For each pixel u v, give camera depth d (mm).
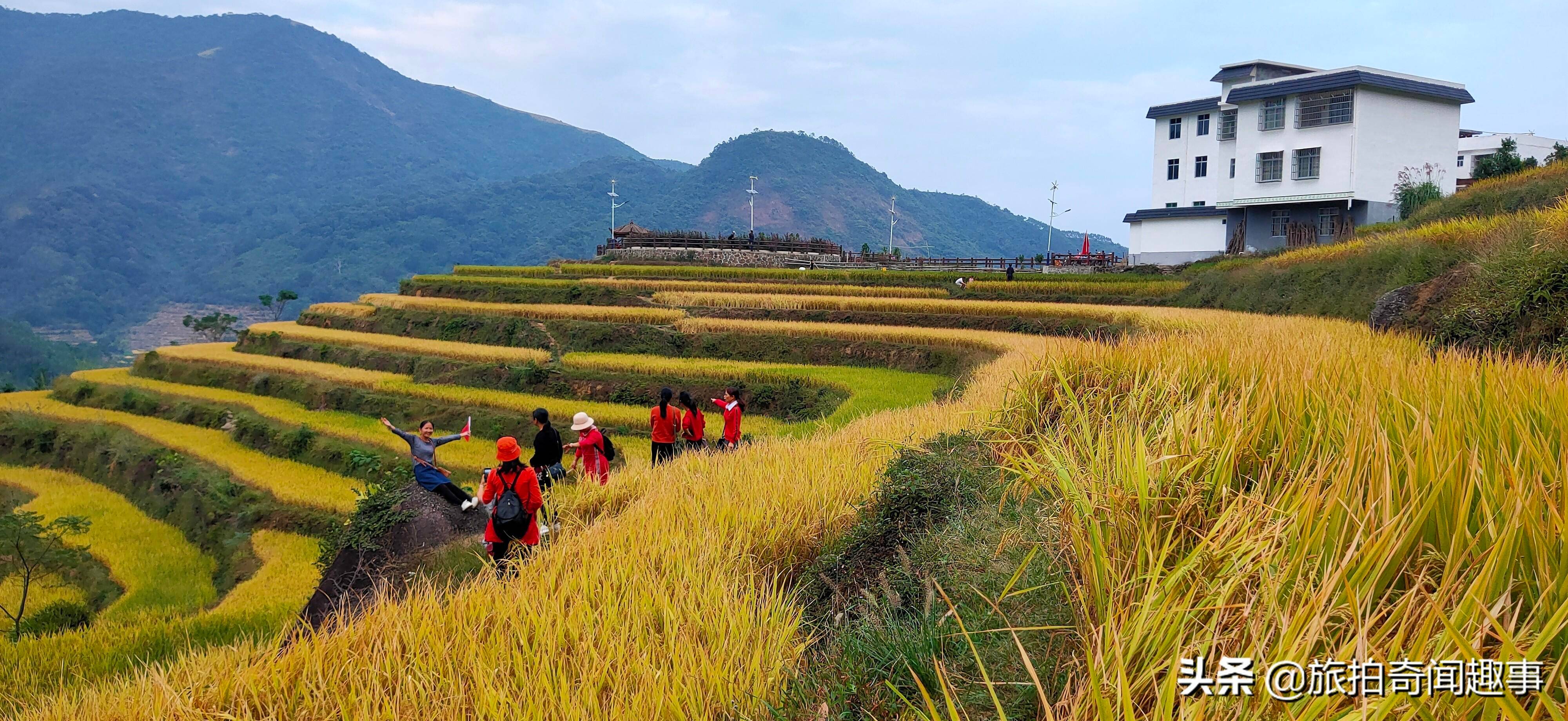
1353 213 45094
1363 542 3176
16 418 37781
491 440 28406
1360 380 5730
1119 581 3785
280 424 31828
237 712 5234
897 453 9062
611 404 29594
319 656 5590
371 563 10148
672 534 7469
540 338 40094
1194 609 3268
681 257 63469
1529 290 13109
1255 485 4309
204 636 13195
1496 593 2975
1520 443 3932
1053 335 31578
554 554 7297
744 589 6434
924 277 48500
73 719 6250
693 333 35781
